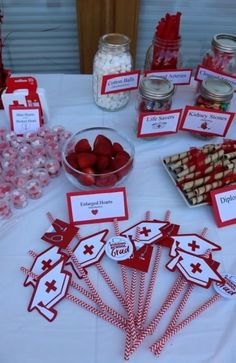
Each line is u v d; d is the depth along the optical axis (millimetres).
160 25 1011
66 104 1062
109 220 730
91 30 1552
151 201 784
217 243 707
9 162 813
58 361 526
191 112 893
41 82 1143
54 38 1665
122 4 1461
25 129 937
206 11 1595
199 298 610
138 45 1713
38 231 711
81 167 723
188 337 558
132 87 1002
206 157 818
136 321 566
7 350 538
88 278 628
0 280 623
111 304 599
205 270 638
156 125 897
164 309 584
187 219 750
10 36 1638
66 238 683
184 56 1777
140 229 703
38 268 636
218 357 537
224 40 1035
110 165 753
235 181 793
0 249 674
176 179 808
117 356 533
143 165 875
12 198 746
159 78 929
